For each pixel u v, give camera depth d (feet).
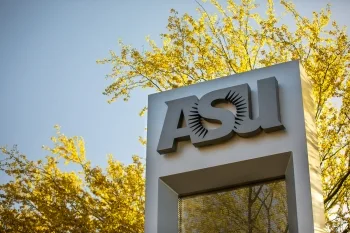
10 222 35.19
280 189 29.22
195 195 30.42
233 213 29.40
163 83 39.17
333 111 36.47
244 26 39.34
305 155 28.71
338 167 35.22
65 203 35.83
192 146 30.53
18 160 37.47
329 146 35.27
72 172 38.04
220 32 39.24
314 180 28.45
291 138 29.19
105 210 35.60
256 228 28.78
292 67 30.58
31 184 37.14
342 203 34.68
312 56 37.88
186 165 30.27
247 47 38.93
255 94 30.45
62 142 39.04
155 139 31.37
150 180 30.71
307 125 29.55
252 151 29.43
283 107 29.89
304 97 30.09
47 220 35.17
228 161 29.60
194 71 38.63
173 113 31.19
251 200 29.40
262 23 38.63
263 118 29.50
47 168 38.14
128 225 35.12
